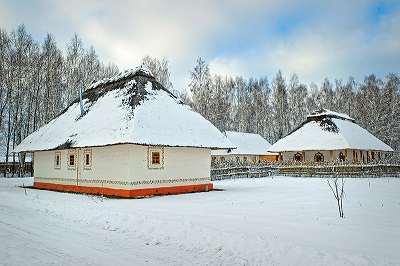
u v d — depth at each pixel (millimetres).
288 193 19344
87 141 19547
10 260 6805
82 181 21469
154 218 9922
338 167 34219
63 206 12805
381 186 22891
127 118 19156
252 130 71750
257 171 37312
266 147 59969
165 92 23578
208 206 13859
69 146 20594
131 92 21438
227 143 22734
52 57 42500
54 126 26109
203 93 46469
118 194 18641
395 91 62844
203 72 46906
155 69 47656
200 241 7762
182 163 20969
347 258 6047
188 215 11328
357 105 64500
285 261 6367
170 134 19625
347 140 38062
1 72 39594
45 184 25203
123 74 23953
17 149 27062
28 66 41344
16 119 40750
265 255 6648
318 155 41094
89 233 9188
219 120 56469
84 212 11492
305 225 9602
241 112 72125
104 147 20000
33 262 6680
